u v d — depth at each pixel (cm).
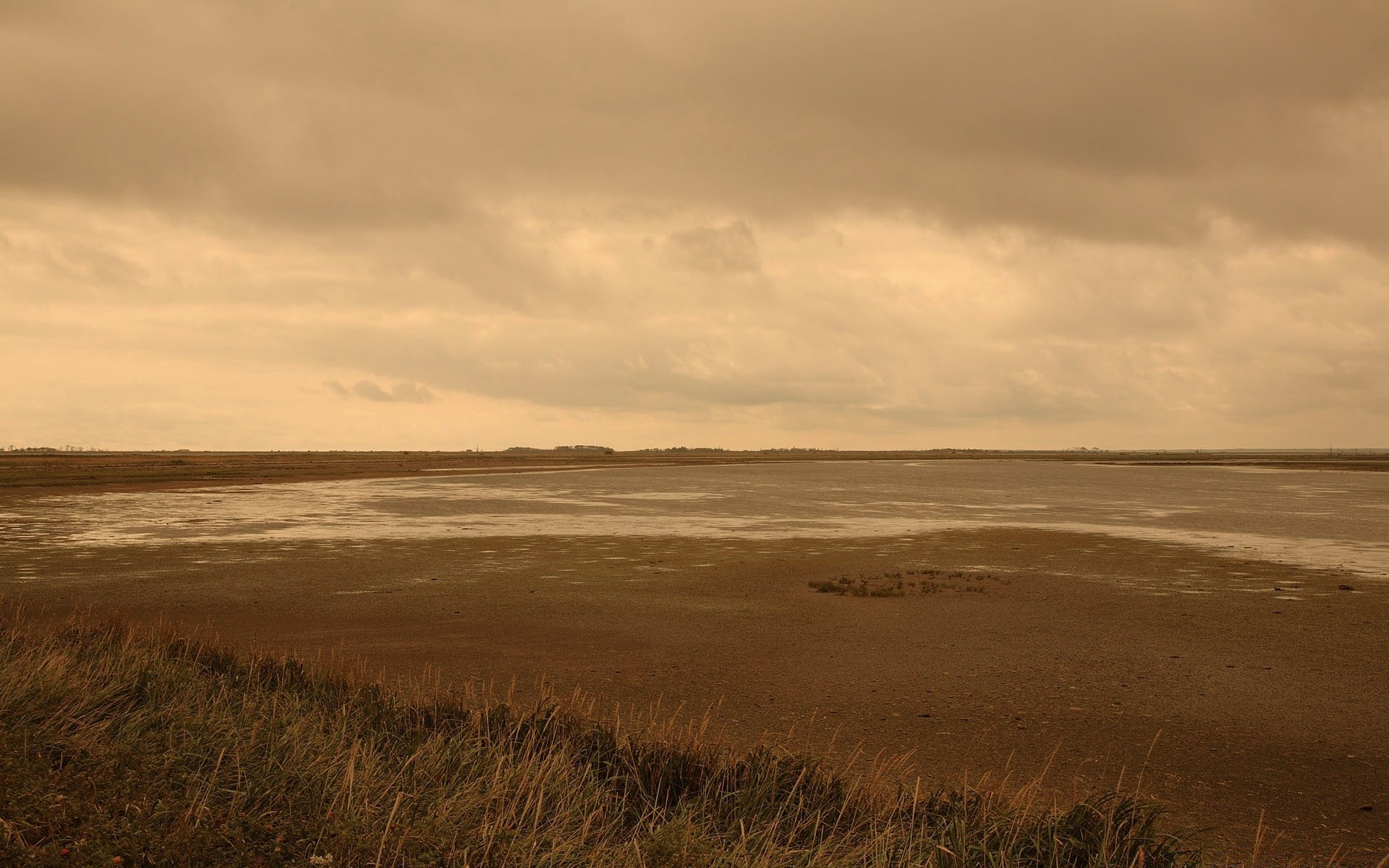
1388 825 667
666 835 463
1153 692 1055
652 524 3512
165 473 7775
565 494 5662
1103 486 7331
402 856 428
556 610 1599
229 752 558
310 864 407
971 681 1108
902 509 4491
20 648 894
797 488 6831
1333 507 4656
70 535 2925
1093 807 575
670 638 1366
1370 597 1786
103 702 693
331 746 592
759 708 975
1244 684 1095
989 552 2600
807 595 1800
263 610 1587
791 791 586
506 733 706
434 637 1362
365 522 3525
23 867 363
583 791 571
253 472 8550
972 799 617
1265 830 651
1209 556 2506
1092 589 1889
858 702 1005
